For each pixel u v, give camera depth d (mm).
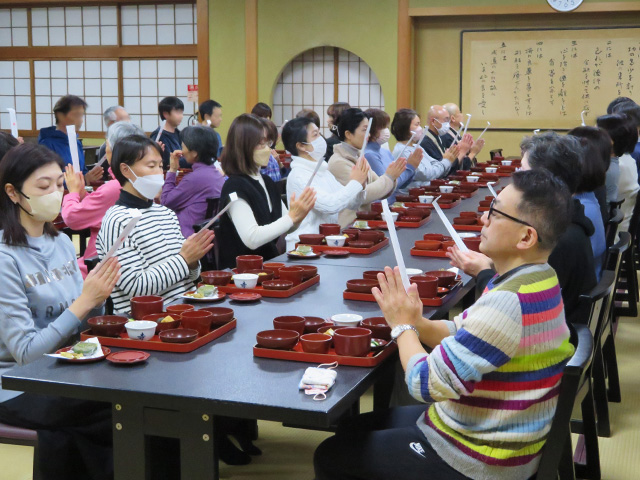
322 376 1668
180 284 2684
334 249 3109
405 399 2609
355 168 3801
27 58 10234
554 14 8766
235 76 9570
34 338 2102
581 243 2404
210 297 2348
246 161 3152
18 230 2207
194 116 9766
